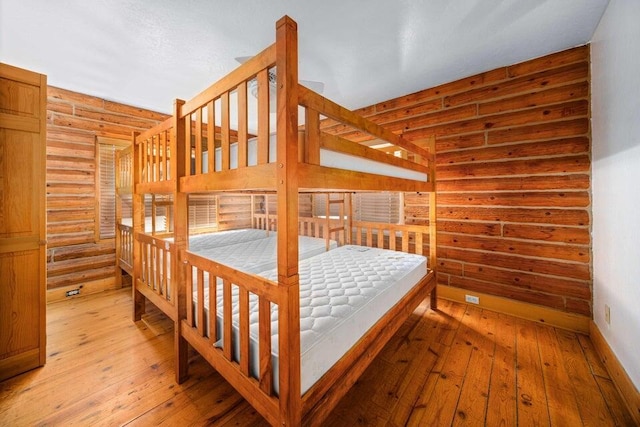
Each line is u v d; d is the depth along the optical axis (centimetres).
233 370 124
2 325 165
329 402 114
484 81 262
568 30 200
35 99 176
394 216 344
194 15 182
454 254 285
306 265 233
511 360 183
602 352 183
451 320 242
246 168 113
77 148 305
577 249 223
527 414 138
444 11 181
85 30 197
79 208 309
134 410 141
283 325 98
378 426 131
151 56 232
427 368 175
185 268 167
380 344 157
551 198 232
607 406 143
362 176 143
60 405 144
